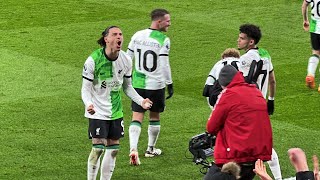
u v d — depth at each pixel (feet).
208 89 89.04
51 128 108.99
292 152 66.28
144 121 112.98
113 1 181.78
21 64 138.62
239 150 76.64
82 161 97.81
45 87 126.82
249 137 76.74
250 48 89.81
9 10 173.27
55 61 140.97
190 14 172.76
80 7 176.45
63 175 93.35
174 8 177.17
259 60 89.25
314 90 127.24
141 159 99.25
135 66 100.17
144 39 99.45
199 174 94.43
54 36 156.04
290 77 134.00
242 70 89.04
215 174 65.57
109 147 89.25
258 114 77.41
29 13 171.53
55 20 166.91
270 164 89.97
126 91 89.81
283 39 156.76
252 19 169.89
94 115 87.56
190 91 126.21
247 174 78.02
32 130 108.06
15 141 103.91
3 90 124.77
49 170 94.84
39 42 152.15
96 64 86.53
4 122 110.73
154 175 94.17
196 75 134.62
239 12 174.40
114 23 166.09
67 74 133.90
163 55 98.84
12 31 158.92
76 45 150.82
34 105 118.21
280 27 164.55
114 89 88.02
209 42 154.40
